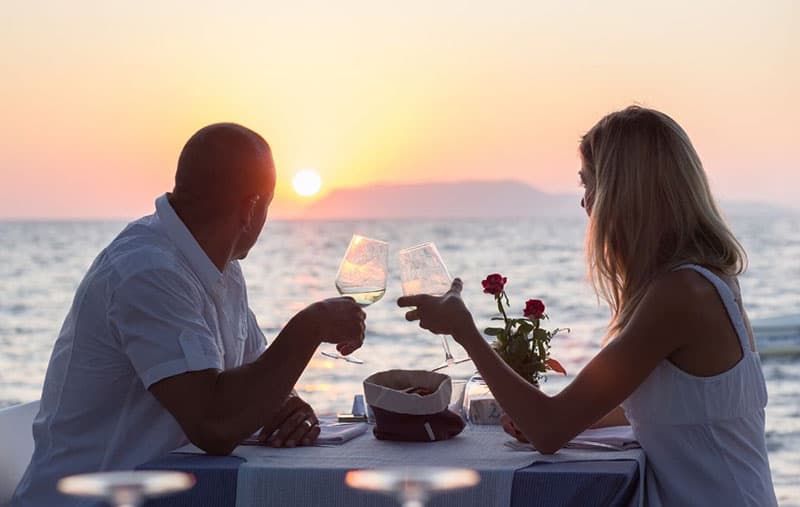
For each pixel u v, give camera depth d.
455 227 68.00
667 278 2.06
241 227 2.30
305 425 2.14
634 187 2.14
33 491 2.22
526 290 24.22
